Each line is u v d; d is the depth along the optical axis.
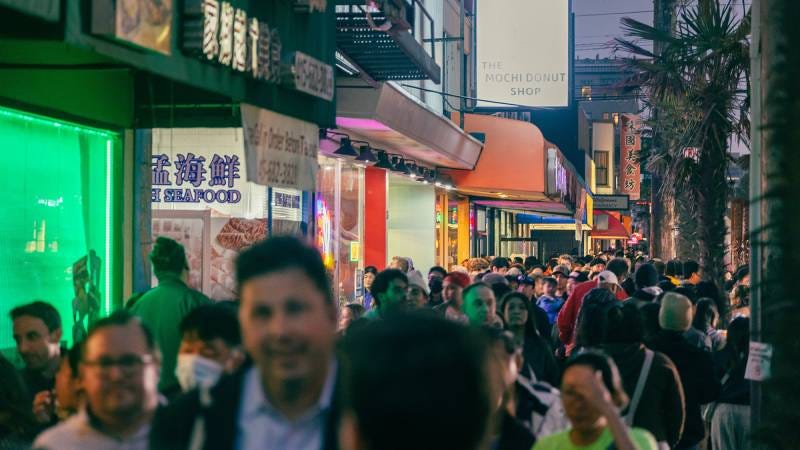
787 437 6.91
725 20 18.11
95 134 9.94
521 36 27.25
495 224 40.88
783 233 7.06
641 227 94.94
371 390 1.94
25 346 6.30
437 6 26.28
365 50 14.09
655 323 10.21
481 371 1.98
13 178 8.55
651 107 23.02
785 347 7.03
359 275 20.38
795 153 7.05
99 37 6.65
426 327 1.99
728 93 18.31
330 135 17.50
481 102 27.33
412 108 18.58
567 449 5.20
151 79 10.09
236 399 3.20
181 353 4.95
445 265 29.62
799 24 7.05
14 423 5.25
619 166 84.19
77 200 9.61
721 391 9.35
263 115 9.39
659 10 23.20
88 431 3.76
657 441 7.29
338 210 18.80
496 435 4.61
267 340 3.08
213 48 8.05
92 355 3.72
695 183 19.27
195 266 12.77
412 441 1.93
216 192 14.02
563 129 53.41
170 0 7.41
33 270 8.85
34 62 8.15
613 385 5.36
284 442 3.12
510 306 8.58
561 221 55.72
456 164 26.22
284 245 3.15
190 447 3.18
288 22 9.97
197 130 14.03
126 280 10.32
